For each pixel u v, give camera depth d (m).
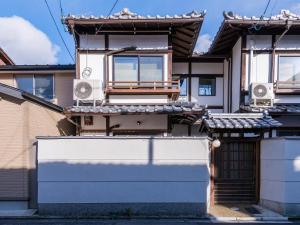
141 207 9.54
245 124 10.17
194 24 12.21
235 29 13.16
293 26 12.60
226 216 9.19
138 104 12.75
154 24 12.28
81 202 9.55
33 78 14.31
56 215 9.45
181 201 9.54
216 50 15.54
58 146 9.66
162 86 12.73
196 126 14.71
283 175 9.45
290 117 12.70
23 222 8.79
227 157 10.79
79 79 12.33
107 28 12.70
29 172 10.19
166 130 12.41
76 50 12.90
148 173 9.61
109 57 12.88
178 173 9.60
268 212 9.62
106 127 12.48
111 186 9.59
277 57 13.38
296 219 9.05
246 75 13.40
